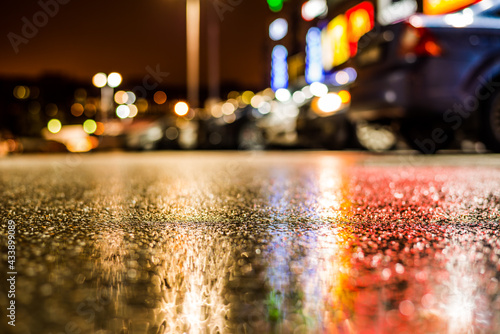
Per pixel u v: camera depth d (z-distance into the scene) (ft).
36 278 5.05
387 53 24.72
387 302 4.24
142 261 5.78
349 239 7.02
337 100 34.58
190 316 3.91
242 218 8.88
